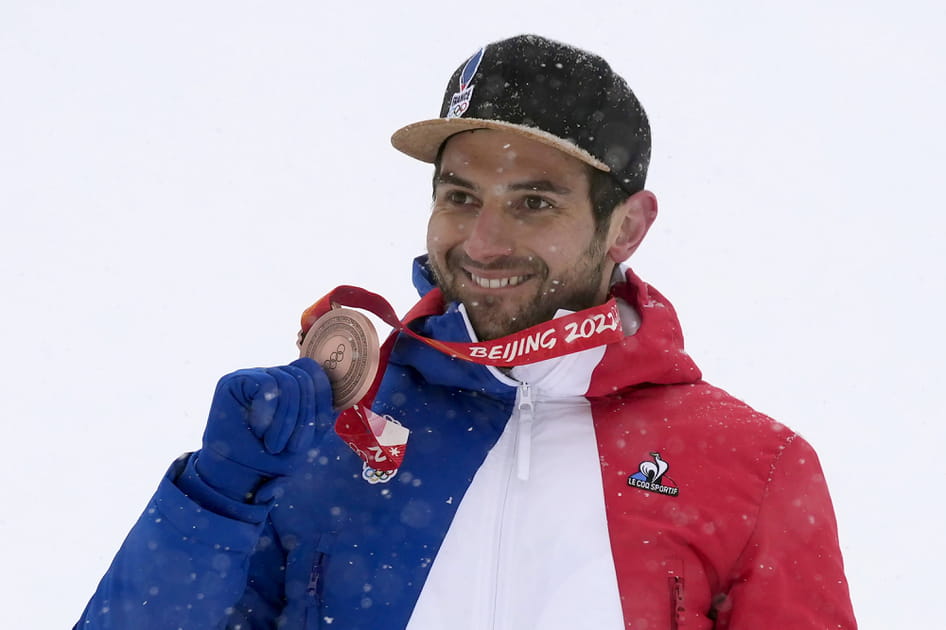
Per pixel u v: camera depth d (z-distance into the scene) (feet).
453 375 28.09
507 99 27.66
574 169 27.63
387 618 25.82
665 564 26.07
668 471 27.30
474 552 26.23
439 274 28.35
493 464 27.48
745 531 26.73
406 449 27.91
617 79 29.07
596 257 28.55
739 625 25.99
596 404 28.96
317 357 25.23
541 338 26.84
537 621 25.38
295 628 26.43
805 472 27.78
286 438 23.41
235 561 23.73
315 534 27.07
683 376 29.78
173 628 23.47
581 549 26.05
